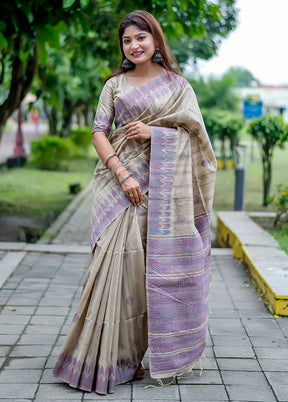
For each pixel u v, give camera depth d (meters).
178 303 2.76
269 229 6.83
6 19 5.77
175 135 2.73
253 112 13.82
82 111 27.70
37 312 3.97
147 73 2.80
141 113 2.75
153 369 2.75
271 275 4.36
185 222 2.75
